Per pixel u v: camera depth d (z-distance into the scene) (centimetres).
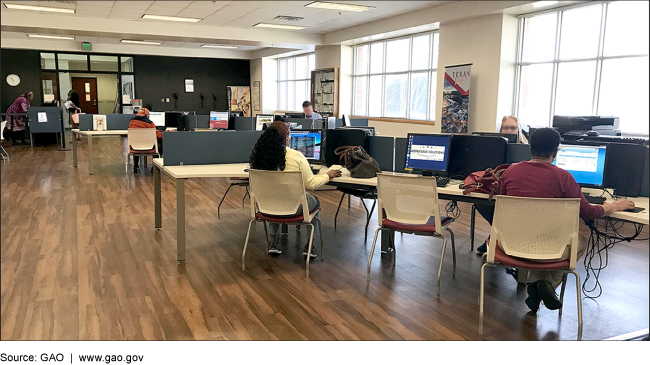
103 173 743
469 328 250
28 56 1348
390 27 903
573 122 504
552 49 682
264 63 1499
